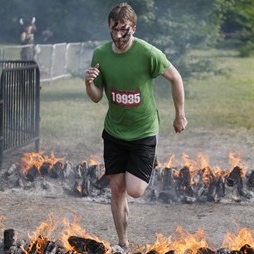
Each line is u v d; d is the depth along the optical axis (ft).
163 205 40.55
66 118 77.77
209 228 35.70
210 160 55.42
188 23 96.12
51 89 115.75
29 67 53.67
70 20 168.45
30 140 54.60
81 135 65.51
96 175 43.01
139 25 95.04
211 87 121.39
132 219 37.17
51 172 43.75
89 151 57.72
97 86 29.40
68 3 169.27
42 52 125.49
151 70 28.55
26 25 146.82
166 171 42.29
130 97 28.71
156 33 95.61
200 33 97.66
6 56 119.55
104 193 42.19
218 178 42.29
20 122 52.95
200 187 42.16
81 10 153.38
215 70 105.29
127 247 30.73
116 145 29.63
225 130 70.79
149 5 93.76
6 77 49.96
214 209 39.73
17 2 188.34
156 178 42.19
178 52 99.35
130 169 29.30
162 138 65.26
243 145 62.69
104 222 36.52
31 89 54.70
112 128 29.53
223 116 81.46
